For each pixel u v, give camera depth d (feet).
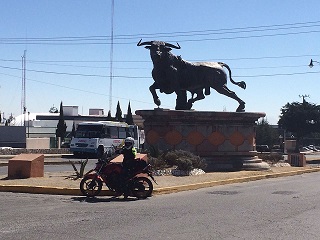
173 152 69.92
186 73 77.46
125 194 46.65
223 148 77.97
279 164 96.94
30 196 46.85
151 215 36.73
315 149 280.92
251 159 80.02
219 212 38.60
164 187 52.75
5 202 42.68
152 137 77.10
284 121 250.57
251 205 42.88
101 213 37.47
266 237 29.27
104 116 272.51
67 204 42.24
